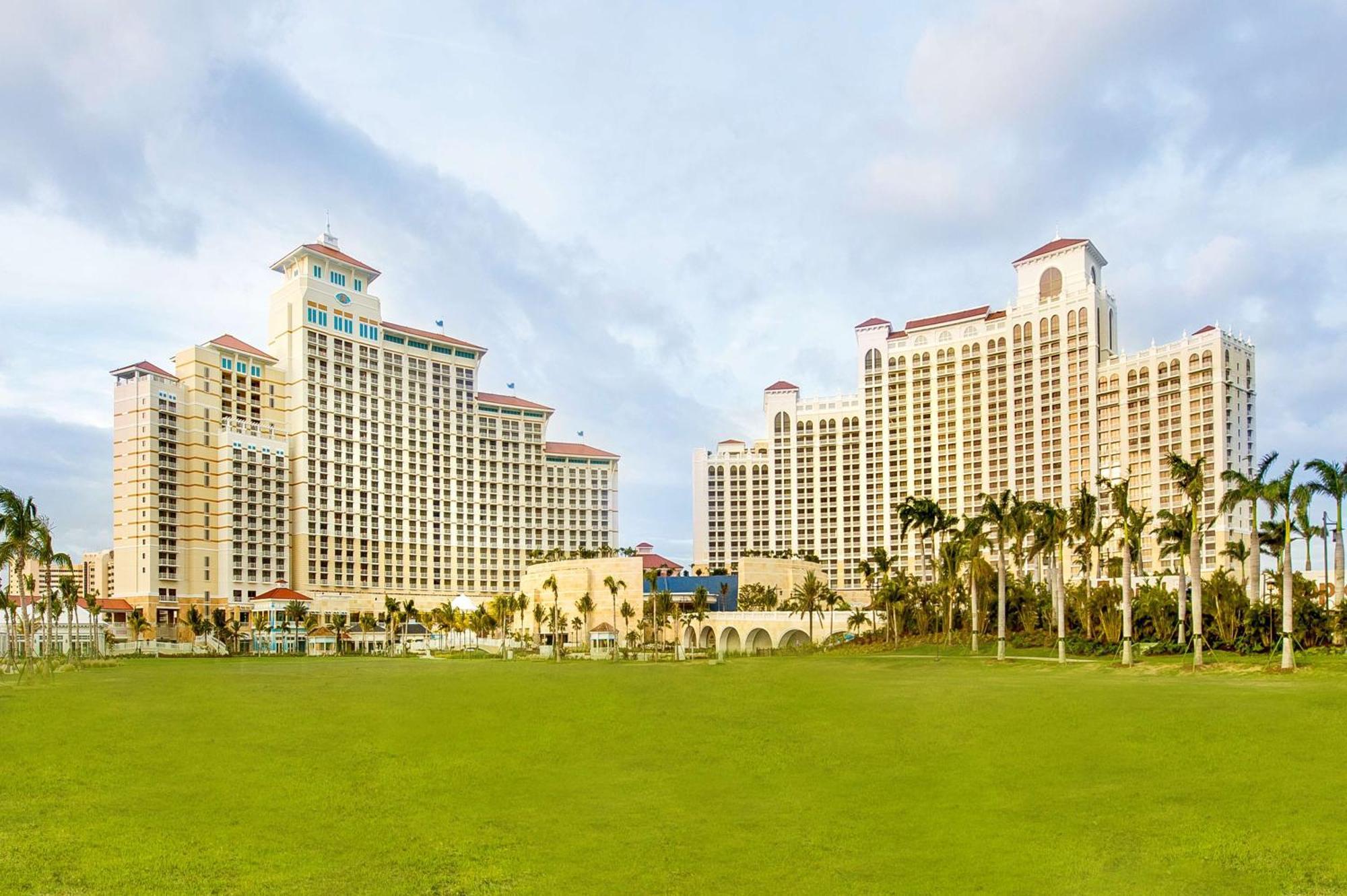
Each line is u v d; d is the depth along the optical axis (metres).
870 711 56.50
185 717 59.56
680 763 41.31
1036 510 115.56
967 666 96.31
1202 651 86.12
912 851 27.81
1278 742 41.16
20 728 54.84
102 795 36.44
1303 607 88.00
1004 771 37.69
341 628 198.50
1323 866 25.47
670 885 25.38
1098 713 51.28
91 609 172.88
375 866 27.48
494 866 27.28
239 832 31.05
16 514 99.69
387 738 49.72
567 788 36.88
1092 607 112.69
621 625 195.88
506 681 88.56
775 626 166.62
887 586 136.75
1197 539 80.69
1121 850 27.28
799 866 26.70
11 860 28.31
